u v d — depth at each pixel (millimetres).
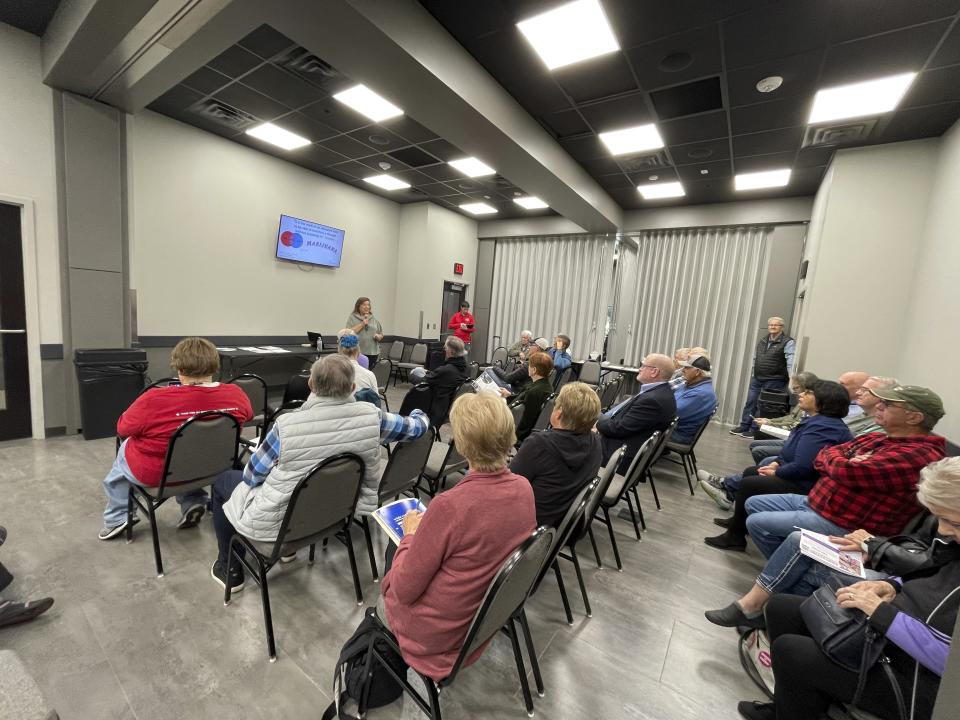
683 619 1874
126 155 3686
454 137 3689
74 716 1229
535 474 1554
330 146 4922
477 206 7219
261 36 2949
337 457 1467
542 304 7754
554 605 1915
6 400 3312
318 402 1512
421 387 3262
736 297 6008
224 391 2047
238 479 1772
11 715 762
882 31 2512
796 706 1200
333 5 2229
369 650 1187
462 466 2555
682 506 3121
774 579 1603
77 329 3504
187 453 1820
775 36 2631
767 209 5680
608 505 2254
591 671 1553
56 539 2064
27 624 1539
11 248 3234
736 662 1642
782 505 2125
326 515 1582
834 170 4078
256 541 1520
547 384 3119
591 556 2359
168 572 1882
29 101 3217
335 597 1809
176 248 4566
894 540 1429
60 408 3539
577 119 3893
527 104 3686
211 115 4273
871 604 1096
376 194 6840
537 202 6680
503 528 1009
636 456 2188
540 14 2637
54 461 2998
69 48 2742
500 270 8188
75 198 3406
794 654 1197
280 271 5613
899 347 3818
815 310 4172
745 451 4668
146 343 4426
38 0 2801
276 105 3986
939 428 2834
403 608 1072
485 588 1018
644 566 2287
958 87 2949
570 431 1601
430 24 2707
